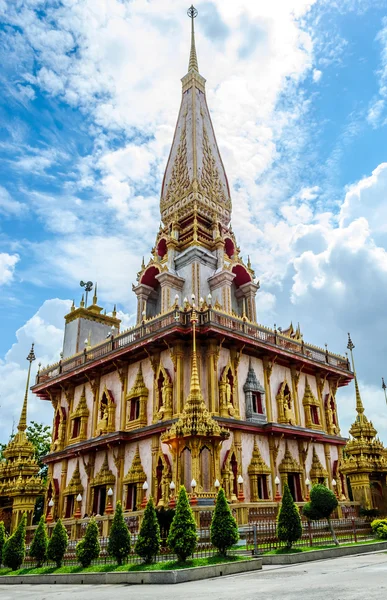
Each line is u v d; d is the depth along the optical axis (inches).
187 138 1868.8
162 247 1699.1
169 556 737.0
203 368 1194.0
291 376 1430.9
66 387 1566.2
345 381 1647.4
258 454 1213.1
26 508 1052.5
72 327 1761.8
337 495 1427.2
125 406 1316.4
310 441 1381.6
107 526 979.3
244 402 1248.8
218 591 469.4
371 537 1029.8
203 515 857.5
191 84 2003.0
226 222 1811.0
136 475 1195.9
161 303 1502.2
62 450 1439.5
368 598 370.3
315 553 767.1
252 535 864.9
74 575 730.2
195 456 949.8
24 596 561.0
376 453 1230.9
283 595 410.9
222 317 1213.1
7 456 1152.2
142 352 1302.9
